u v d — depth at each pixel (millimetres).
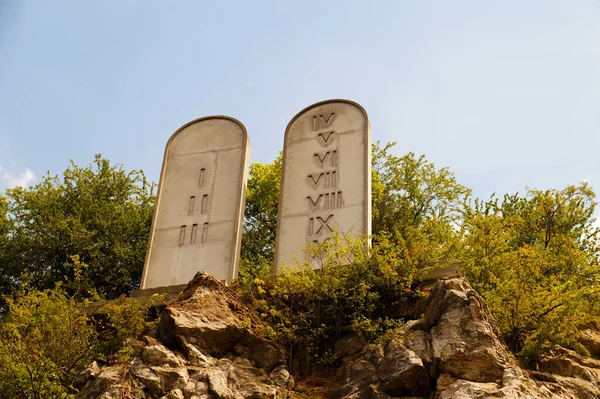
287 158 18672
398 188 26562
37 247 23344
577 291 14289
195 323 13117
